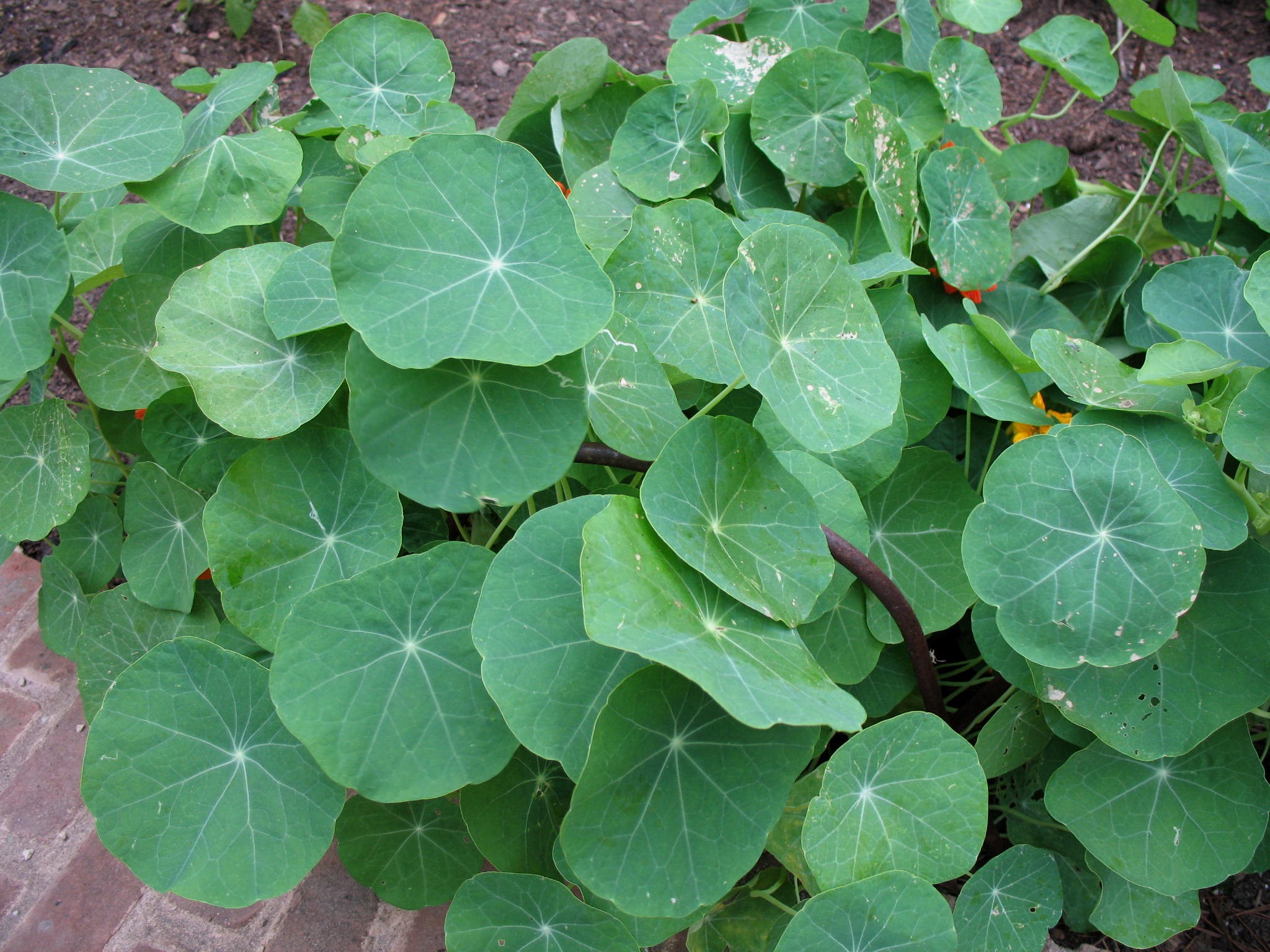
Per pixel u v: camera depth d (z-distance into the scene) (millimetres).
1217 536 566
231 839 533
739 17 884
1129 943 605
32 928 667
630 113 741
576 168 822
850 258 754
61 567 723
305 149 769
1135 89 902
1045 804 602
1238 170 745
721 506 530
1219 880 583
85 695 694
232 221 659
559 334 506
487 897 551
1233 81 1186
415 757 515
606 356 579
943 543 653
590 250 629
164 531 666
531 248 531
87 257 785
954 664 724
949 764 553
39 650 801
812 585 533
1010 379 666
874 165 702
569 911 545
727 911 617
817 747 600
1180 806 596
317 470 585
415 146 532
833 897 521
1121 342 800
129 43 1182
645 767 496
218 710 549
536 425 520
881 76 834
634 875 490
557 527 523
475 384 523
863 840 546
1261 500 603
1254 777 592
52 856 698
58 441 667
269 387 583
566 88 789
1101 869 614
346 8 1241
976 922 602
